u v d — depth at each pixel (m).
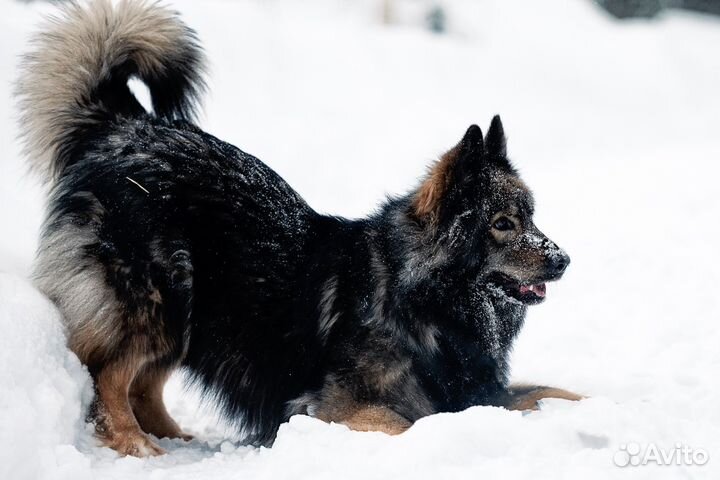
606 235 14.86
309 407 7.36
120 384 7.16
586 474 5.20
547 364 9.68
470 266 7.51
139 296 7.13
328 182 21.97
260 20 36.97
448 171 7.42
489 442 5.70
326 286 7.56
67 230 7.32
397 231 7.59
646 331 10.52
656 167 19.59
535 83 38.91
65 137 7.85
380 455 5.63
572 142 30.56
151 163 7.35
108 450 6.74
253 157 8.05
